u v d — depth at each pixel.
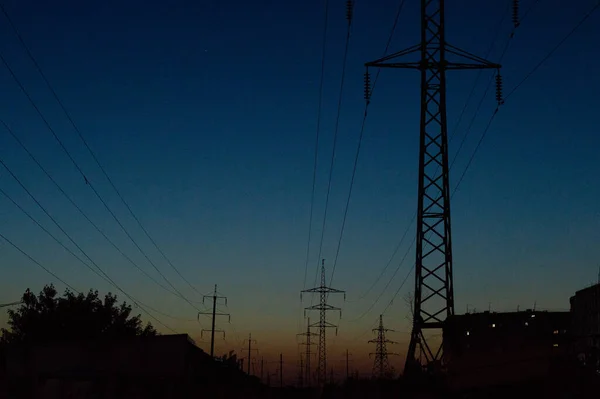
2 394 48.44
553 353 28.31
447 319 40.88
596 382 26.42
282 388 106.19
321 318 89.38
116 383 51.06
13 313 74.31
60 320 73.75
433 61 42.22
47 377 50.56
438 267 41.31
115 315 77.06
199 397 55.50
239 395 67.69
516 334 35.16
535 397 28.11
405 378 41.25
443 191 41.72
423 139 42.03
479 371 31.36
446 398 35.41
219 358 77.38
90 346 51.97
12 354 50.84
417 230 41.69
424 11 42.75
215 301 90.69
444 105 42.06
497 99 41.03
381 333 86.12
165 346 52.69
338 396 54.59
